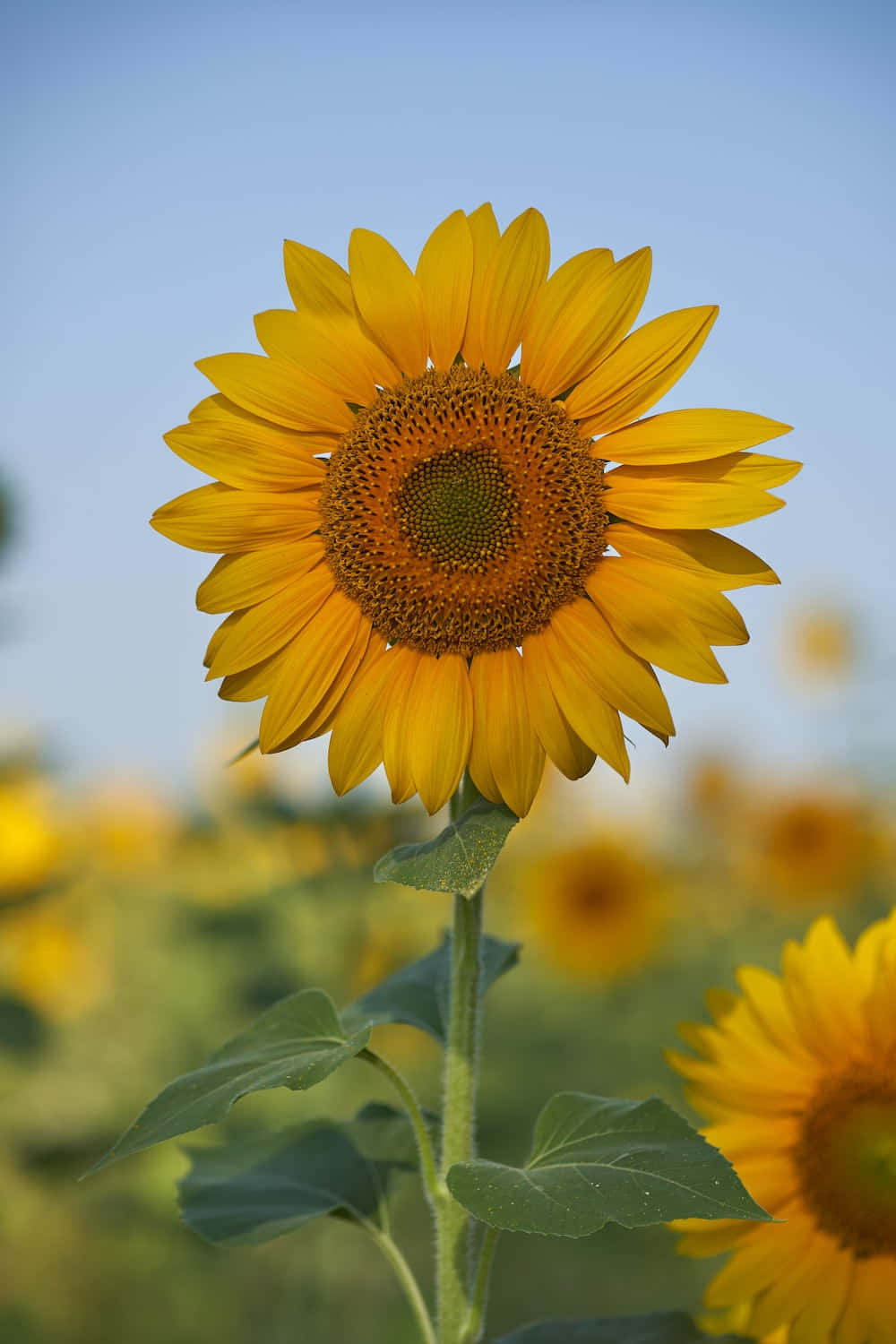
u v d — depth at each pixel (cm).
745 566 71
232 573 73
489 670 72
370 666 73
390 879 67
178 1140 139
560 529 72
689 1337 75
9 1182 139
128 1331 133
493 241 73
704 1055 80
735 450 71
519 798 70
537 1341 75
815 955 80
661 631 70
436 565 72
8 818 130
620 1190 64
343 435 74
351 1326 133
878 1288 76
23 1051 135
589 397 73
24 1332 129
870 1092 78
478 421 72
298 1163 79
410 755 72
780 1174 78
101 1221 139
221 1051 71
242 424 73
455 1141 73
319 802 139
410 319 73
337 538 73
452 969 73
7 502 117
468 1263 73
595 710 71
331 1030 71
